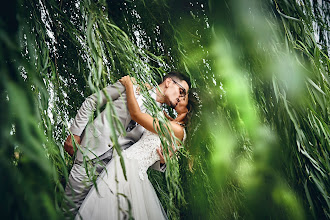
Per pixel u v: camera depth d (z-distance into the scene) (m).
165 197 2.55
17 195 1.10
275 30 1.95
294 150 2.01
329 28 2.32
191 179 2.54
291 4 2.07
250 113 2.03
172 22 2.33
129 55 1.67
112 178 1.92
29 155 1.09
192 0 2.26
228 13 1.86
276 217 2.12
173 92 2.12
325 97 2.04
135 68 1.68
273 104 2.03
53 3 1.63
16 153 1.19
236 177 2.25
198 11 2.25
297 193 2.06
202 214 2.47
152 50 2.43
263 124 2.05
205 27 2.24
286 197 2.06
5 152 1.15
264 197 2.14
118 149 1.25
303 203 2.05
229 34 1.88
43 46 1.43
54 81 1.47
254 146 2.09
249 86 1.98
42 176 1.16
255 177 2.14
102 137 1.94
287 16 1.95
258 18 1.92
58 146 1.33
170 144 1.66
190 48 2.32
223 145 2.19
